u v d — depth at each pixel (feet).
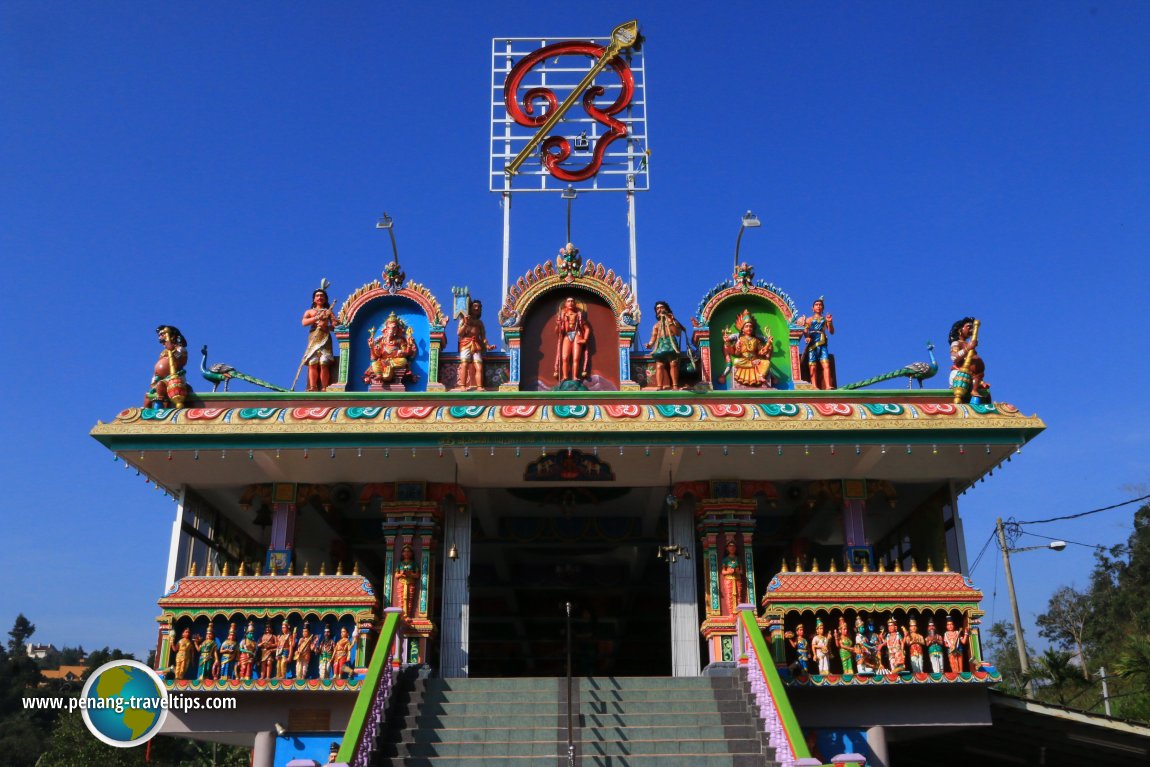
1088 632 183.62
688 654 54.24
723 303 62.80
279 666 48.88
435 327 60.90
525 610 79.71
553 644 81.51
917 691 49.21
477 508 63.93
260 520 58.70
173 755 160.25
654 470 55.52
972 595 49.60
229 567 63.21
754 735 41.91
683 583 55.77
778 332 62.28
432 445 51.03
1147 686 95.86
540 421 50.85
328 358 60.75
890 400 54.34
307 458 52.16
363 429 50.62
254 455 51.39
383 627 46.47
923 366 57.67
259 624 50.55
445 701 45.24
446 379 60.64
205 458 51.70
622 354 59.93
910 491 60.13
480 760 39.70
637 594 79.56
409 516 56.13
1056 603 194.49
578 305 61.05
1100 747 54.19
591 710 44.29
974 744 60.80
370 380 60.23
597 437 50.93
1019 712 50.01
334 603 49.83
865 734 48.57
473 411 51.39
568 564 76.69
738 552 55.52
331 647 49.60
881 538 69.82
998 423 50.90
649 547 70.08
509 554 74.08
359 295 62.23
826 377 60.64
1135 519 196.44
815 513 61.77
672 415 51.21
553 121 73.26
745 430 50.80
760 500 62.03
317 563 73.31
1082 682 93.71
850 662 48.52
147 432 50.24
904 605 49.42
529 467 55.21
